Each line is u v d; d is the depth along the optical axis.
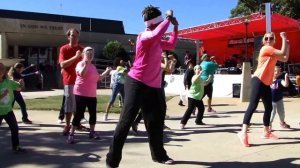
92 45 41.41
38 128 9.75
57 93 23.81
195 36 29.20
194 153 6.91
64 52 8.32
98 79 8.01
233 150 7.11
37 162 6.44
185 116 9.49
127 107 5.69
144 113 6.02
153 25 5.75
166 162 6.19
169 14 5.54
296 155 6.66
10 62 23.67
